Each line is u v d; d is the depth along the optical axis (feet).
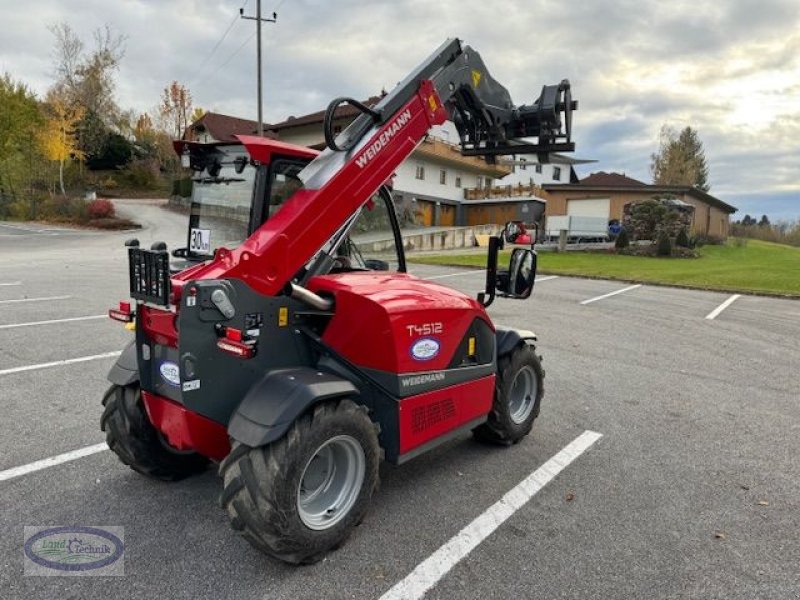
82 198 114.73
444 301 11.69
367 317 10.25
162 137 159.12
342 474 9.76
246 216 10.61
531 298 39.47
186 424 9.08
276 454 8.49
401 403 10.50
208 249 11.44
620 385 19.93
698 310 36.42
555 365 22.40
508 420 13.91
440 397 11.49
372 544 9.86
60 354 21.25
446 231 88.53
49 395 16.90
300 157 10.94
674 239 82.43
